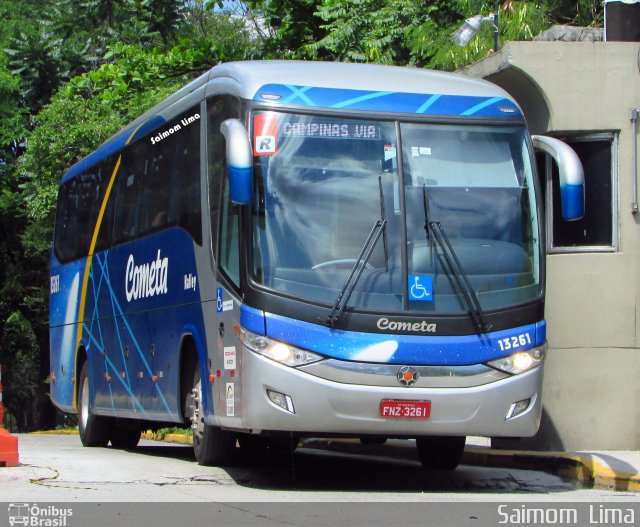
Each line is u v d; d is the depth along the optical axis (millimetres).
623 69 13695
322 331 9703
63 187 18781
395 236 10055
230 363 10273
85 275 16719
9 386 49438
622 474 10594
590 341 13594
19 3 47250
